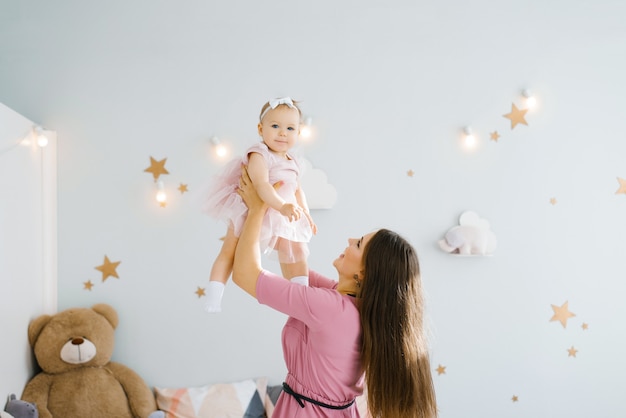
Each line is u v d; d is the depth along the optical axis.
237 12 2.62
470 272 2.77
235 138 2.61
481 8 2.79
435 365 2.75
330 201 2.63
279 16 2.64
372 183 2.70
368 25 2.70
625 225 2.89
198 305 2.59
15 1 2.49
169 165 2.57
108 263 2.53
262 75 2.63
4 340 2.08
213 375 2.61
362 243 1.59
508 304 2.80
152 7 2.57
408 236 2.72
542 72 2.83
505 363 2.80
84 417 2.30
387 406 1.48
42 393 2.27
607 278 2.88
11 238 2.14
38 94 2.49
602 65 2.88
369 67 2.70
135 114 2.55
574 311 2.85
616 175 2.89
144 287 2.56
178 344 2.58
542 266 2.83
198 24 2.60
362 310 1.50
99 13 2.54
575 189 2.86
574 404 2.85
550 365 2.84
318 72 2.66
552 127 2.84
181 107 2.58
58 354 2.31
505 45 2.80
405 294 1.51
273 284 1.43
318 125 2.66
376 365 1.48
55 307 2.50
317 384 1.50
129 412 2.39
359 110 2.69
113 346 2.47
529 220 2.82
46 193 2.47
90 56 2.53
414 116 2.73
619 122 2.89
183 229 2.58
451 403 2.76
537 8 2.83
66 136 2.51
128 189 2.55
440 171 2.75
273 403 2.52
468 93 2.77
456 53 2.77
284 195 1.51
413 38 2.74
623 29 2.89
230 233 1.56
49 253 2.48
